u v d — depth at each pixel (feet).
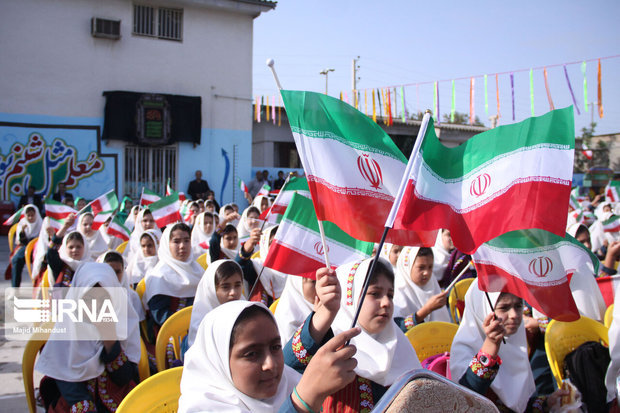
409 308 13.75
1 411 13.48
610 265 16.85
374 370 7.86
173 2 56.75
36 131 52.49
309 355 6.94
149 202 38.19
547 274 8.38
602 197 51.65
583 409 10.37
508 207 7.26
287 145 72.49
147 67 56.49
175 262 16.02
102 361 10.44
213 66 59.47
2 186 51.62
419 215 7.18
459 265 18.11
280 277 16.65
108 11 54.39
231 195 61.05
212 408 6.09
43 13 52.24
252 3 58.95
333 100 7.94
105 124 54.24
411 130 76.64
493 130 7.58
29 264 25.23
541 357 11.69
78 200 39.65
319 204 7.70
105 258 14.43
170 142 56.70
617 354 9.87
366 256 9.88
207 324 6.59
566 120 7.16
